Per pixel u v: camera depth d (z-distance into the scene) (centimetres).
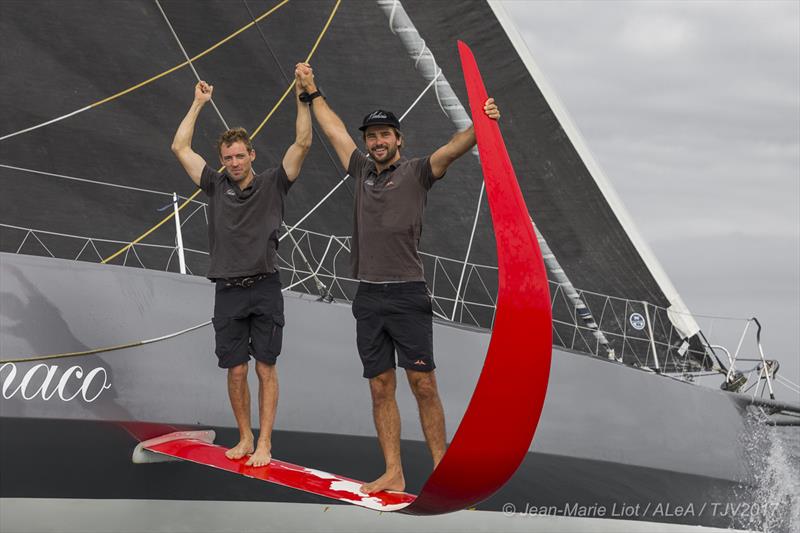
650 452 1027
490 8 1177
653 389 1046
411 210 716
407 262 718
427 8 1172
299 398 880
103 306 817
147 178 979
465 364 959
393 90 1124
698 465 1062
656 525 1120
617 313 1155
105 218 955
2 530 867
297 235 1029
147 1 1020
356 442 896
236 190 751
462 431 636
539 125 1177
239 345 753
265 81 1062
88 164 962
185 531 906
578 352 1030
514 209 667
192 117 775
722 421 1093
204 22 1048
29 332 789
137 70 1003
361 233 724
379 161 721
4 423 774
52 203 941
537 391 653
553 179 1170
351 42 1118
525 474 998
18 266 796
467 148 702
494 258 1107
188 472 870
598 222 1170
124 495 877
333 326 909
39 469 831
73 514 874
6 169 936
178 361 836
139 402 816
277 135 1052
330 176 1053
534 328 651
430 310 725
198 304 852
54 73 969
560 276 1141
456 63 1169
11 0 967
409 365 717
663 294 1172
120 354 816
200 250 984
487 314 1100
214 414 843
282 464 754
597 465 998
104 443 818
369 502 676
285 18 1094
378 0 1127
